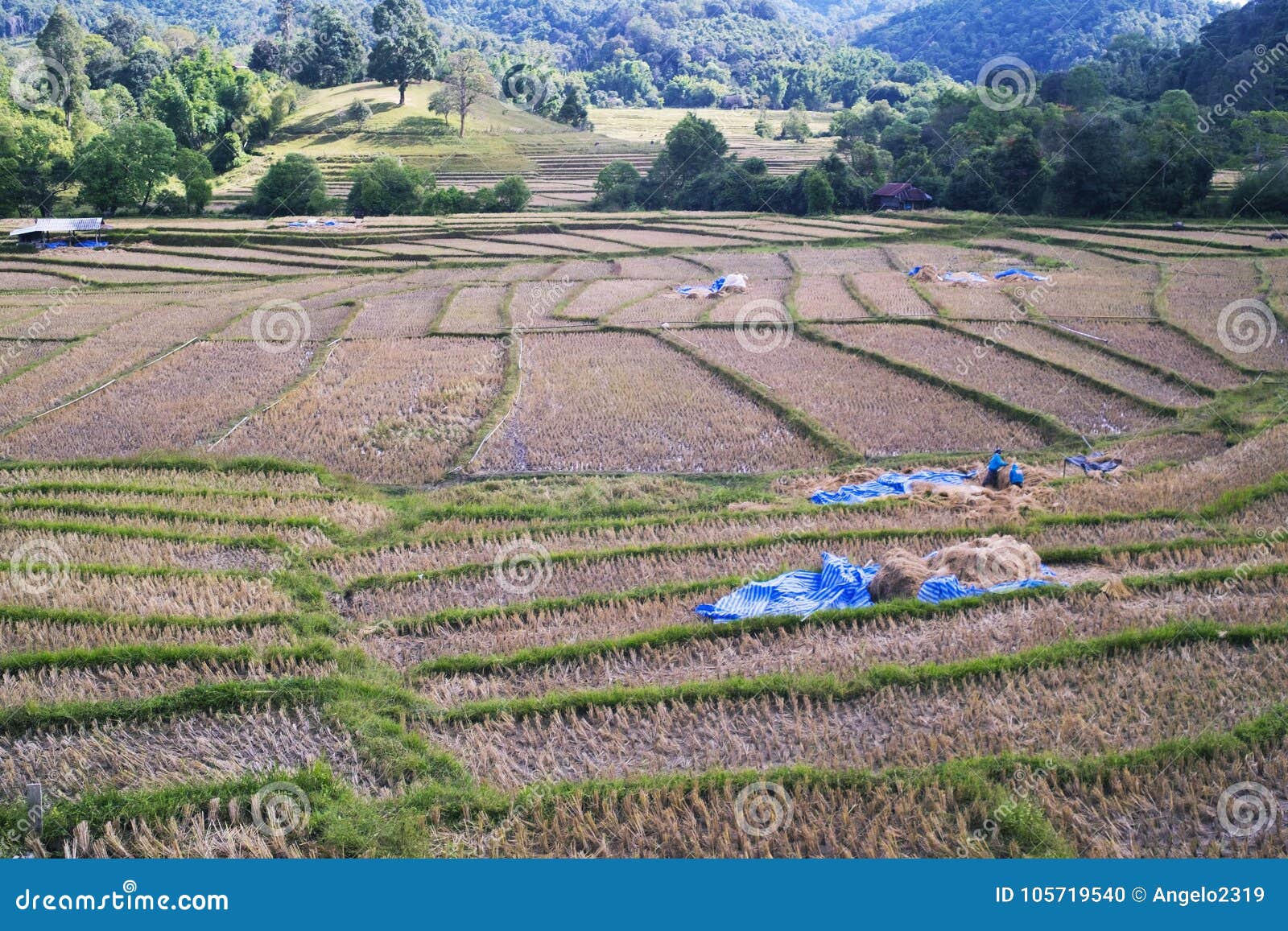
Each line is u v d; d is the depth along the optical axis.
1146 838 11.73
